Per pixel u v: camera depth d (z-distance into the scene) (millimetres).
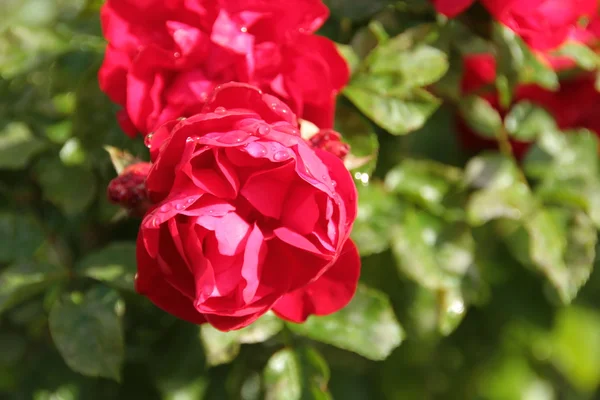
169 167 393
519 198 481
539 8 457
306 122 420
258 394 478
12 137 491
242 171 394
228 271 392
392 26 477
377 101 461
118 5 425
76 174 484
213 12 421
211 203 389
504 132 490
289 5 421
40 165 489
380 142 490
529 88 493
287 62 423
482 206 478
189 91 417
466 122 486
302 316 413
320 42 427
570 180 490
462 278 479
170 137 384
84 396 503
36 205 509
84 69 493
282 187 392
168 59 418
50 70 496
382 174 490
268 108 397
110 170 472
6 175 503
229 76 420
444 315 480
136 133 435
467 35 469
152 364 485
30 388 505
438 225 483
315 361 456
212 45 419
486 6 458
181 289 395
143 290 402
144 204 411
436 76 463
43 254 479
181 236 392
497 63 466
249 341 446
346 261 404
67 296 458
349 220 392
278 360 456
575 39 474
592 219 484
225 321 395
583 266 480
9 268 467
